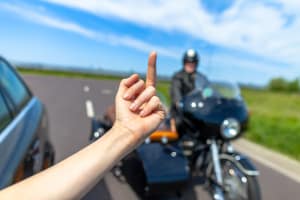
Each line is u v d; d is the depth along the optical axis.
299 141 5.63
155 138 2.85
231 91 2.93
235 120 2.41
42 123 2.73
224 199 2.61
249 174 2.42
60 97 10.25
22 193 0.79
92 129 3.68
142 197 2.96
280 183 3.71
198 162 2.79
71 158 0.89
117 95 1.06
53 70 31.45
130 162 3.07
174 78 3.14
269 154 4.96
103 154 0.90
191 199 3.03
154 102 1.04
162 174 2.52
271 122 7.89
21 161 1.69
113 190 3.11
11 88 2.51
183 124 2.82
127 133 0.98
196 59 3.09
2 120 1.81
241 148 5.31
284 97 22.89
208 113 2.51
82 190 0.83
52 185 0.81
